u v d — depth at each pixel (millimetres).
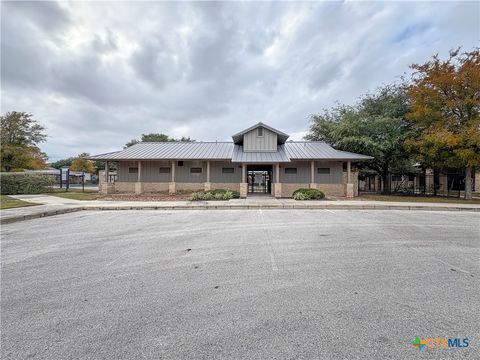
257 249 4984
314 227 7270
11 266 4016
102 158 18203
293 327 2311
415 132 18156
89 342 2107
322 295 2975
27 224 7824
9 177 18094
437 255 4582
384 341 2117
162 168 20062
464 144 14945
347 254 4637
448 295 2990
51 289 3162
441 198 16922
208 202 13969
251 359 1896
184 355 1942
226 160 19266
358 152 20188
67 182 22250
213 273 3699
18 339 2146
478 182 24094
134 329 2291
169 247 5141
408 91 17109
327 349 2012
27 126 26797
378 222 8148
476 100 14664
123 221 8414
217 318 2469
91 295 2992
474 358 1920
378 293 3031
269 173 20953
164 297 2932
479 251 4855
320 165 19281
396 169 23891
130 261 4254
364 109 21438
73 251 4855
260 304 2754
